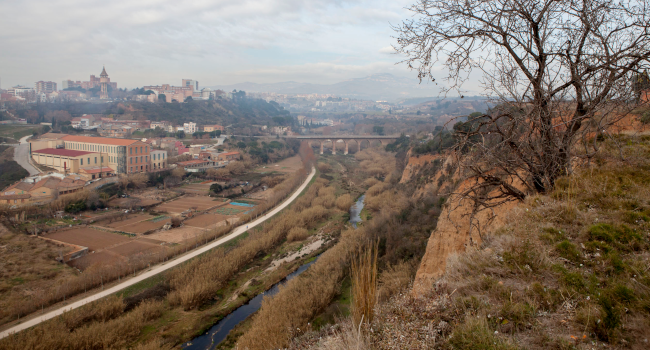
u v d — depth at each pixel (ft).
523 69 27.30
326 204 221.66
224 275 126.82
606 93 25.82
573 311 17.24
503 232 27.02
